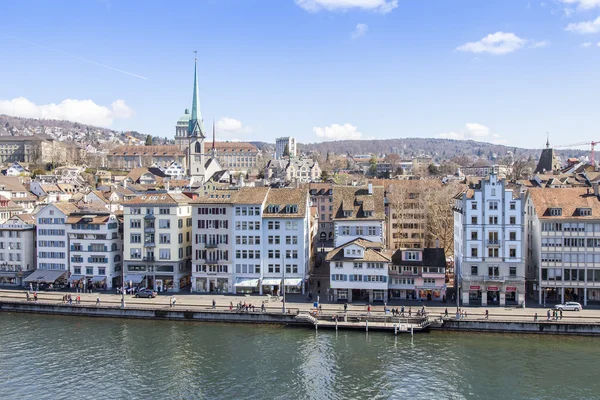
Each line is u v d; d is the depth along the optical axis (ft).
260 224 412.57
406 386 264.72
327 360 295.89
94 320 373.61
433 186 599.16
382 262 377.30
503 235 368.68
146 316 374.63
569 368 282.77
